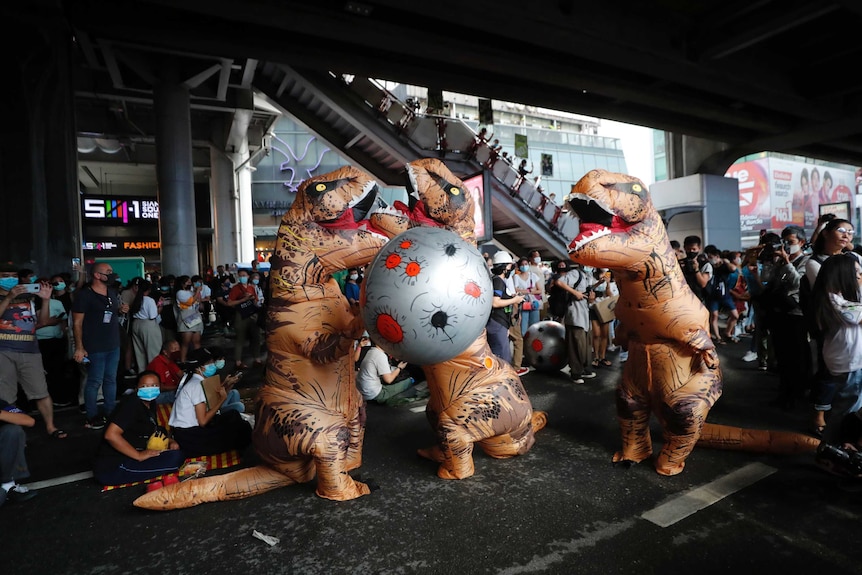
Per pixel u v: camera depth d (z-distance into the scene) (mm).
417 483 3732
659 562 2652
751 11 10750
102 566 2814
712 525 2994
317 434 3365
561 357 6840
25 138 7824
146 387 4105
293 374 3443
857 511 3123
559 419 5121
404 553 2818
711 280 8586
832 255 4086
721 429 4086
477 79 13742
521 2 9070
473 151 15352
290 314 3416
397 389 5922
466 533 3002
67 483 3990
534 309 8398
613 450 4238
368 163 17188
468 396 3730
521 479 3719
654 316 3514
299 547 2918
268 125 23828
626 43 10664
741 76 13383
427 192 3875
